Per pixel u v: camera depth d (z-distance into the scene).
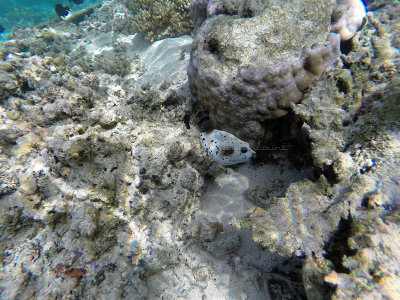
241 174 3.36
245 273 2.58
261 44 2.54
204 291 2.61
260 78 2.46
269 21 2.59
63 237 2.31
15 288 2.05
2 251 2.20
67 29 11.95
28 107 3.26
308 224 1.93
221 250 2.77
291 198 2.12
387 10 4.14
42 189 2.46
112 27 10.46
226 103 2.74
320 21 2.72
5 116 3.14
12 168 2.49
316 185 2.12
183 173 3.06
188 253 2.88
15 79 4.05
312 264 1.73
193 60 3.03
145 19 7.77
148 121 3.44
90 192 2.46
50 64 5.84
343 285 1.36
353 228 1.64
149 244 2.73
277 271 2.48
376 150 1.94
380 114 2.14
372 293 1.26
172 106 3.71
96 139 2.71
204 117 3.71
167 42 7.13
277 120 2.96
